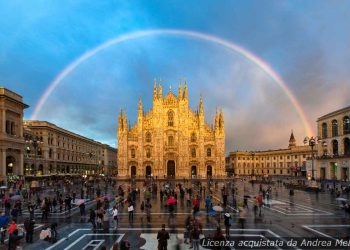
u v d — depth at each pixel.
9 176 82.25
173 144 135.50
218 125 134.88
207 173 134.25
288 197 59.28
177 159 134.12
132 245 25.06
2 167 81.38
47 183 89.62
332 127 108.38
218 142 134.00
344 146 100.56
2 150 81.75
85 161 177.12
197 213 36.34
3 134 82.31
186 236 25.61
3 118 83.19
